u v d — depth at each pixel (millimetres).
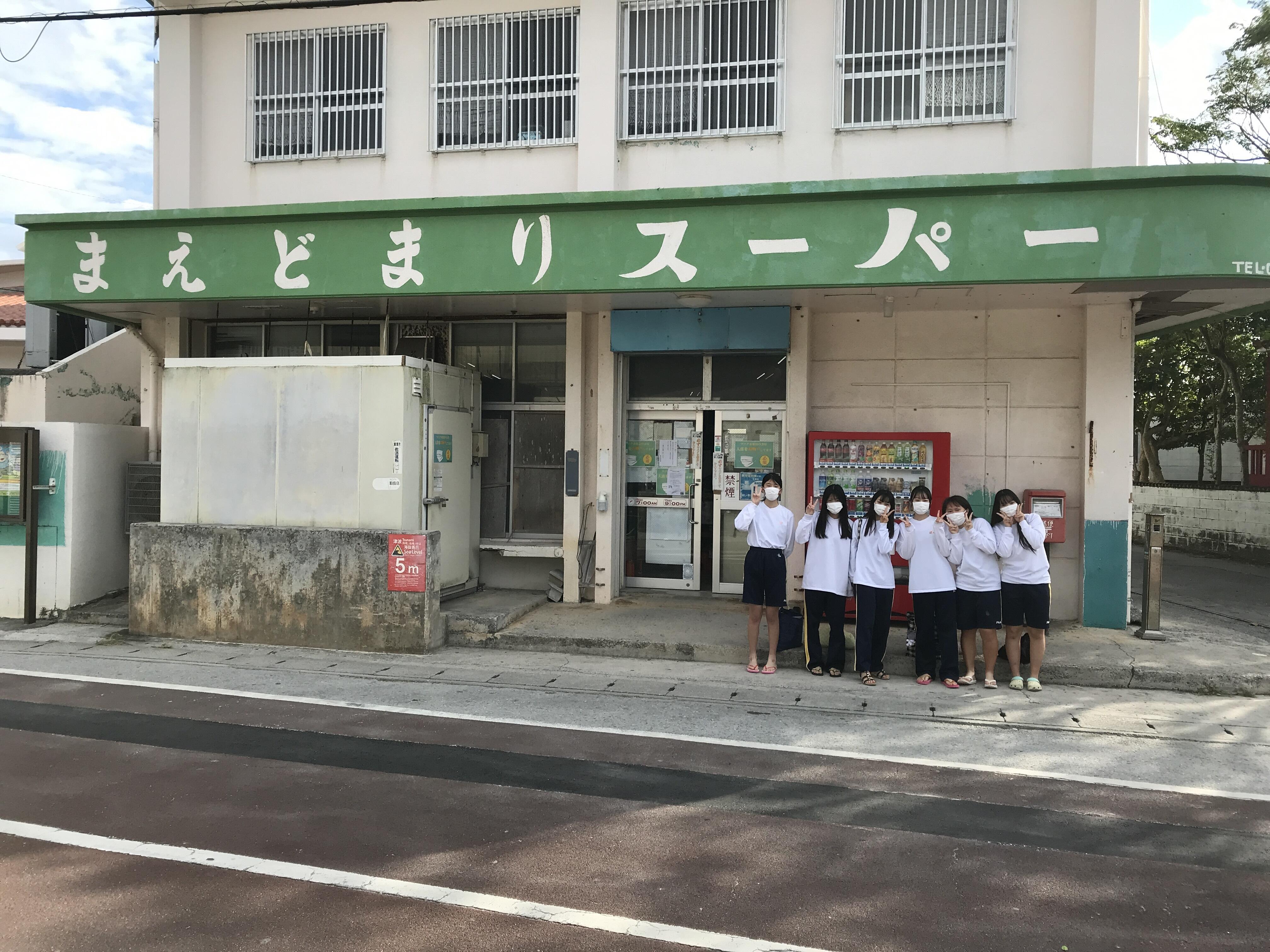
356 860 4199
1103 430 8930
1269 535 15914
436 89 10258
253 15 10617
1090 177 7156
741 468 10242
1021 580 7316
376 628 8656
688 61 9641
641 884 3979
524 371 10688
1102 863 4234
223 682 7527
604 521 10047
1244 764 5680
